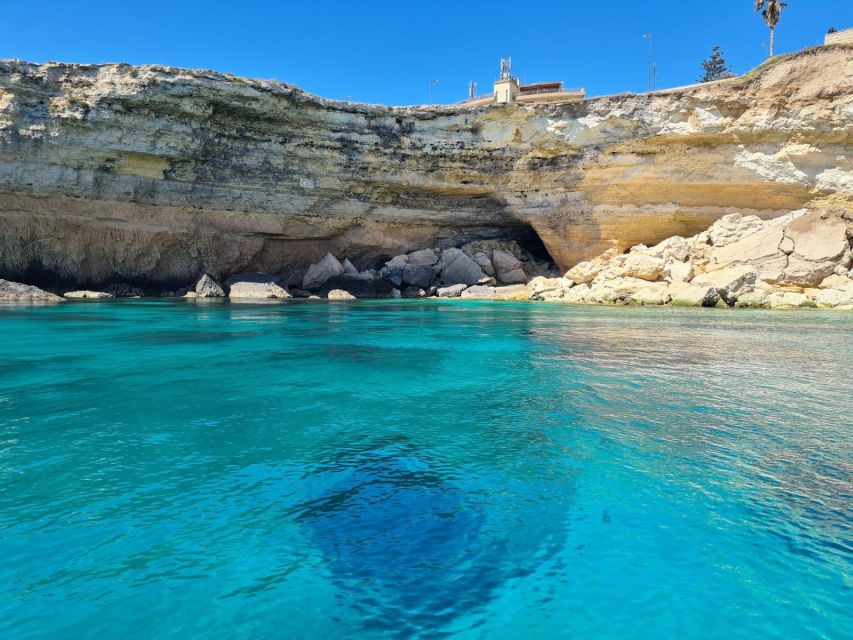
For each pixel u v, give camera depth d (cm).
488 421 696
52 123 2492
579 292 2791
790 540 407
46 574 354
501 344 1309
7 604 322
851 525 429
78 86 2503
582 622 318
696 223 2922
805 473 528
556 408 757
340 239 3388
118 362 1067
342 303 2778
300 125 2930
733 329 1562
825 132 2609
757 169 2727
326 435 641
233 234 3116
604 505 465
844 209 2517
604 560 382
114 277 2970
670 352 1185
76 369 995
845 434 639
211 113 2725
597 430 660
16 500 459
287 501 469
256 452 584
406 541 407
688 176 2836
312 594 340
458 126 3072
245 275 3216
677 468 542
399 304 2725
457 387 880
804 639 303
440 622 316
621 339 1381
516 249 3553
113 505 454
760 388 862
